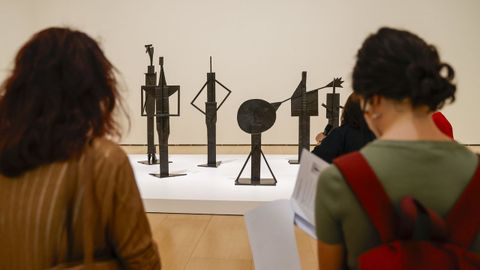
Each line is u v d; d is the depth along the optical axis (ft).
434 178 2.72
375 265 2.60
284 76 24.32
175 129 25.12
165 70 24.76
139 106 25.08
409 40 2.87
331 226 2.87
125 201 3.21
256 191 10.18
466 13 23.27
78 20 24.71
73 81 3.12
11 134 3.08
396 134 2.84
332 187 2.79
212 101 13.42
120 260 3.42
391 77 2.78
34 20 24.91
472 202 2.68
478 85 23.68
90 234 3.07
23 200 3.09
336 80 13.29
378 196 2.68
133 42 24.63
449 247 2.59
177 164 14.08
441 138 2.87
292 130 24.71
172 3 24.22
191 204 9.32
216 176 12.07
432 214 2.58
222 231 11.41
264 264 5.09
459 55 23.57
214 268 9.20
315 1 23.71
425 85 2.69
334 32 23.84
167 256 9.80
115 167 3.16
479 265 2.57
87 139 3.20
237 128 24.86
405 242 2.62
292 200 4.88
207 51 24.43
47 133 3.05
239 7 24.03
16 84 3.15
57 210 3.07
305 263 9.46
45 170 3.10
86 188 3.06
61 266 3.11
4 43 22.68
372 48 2.92
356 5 23.58
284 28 23.99
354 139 7.74
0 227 3.13
